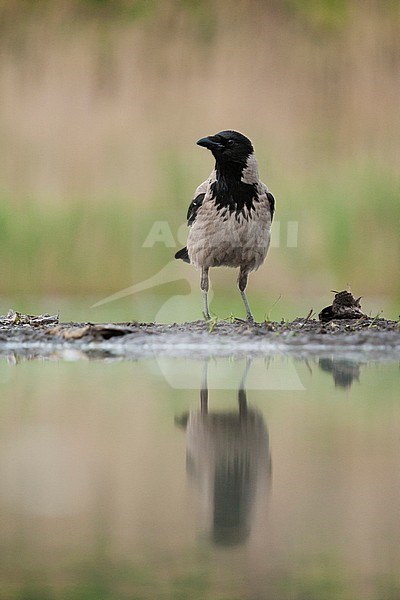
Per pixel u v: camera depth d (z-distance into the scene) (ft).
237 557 17.29
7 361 36.70
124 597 15.93
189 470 22.07
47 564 16.93
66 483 21.07
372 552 17.52
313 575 16.70
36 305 68.13
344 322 43.73
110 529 18.56
